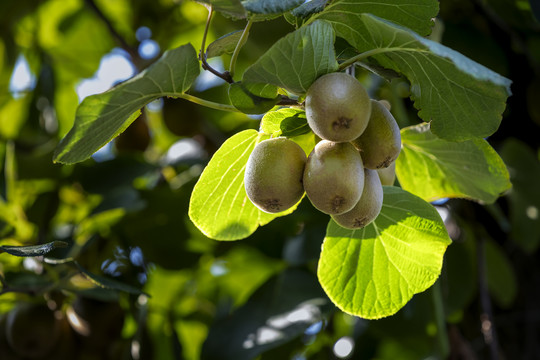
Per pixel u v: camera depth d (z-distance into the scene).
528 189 1.61
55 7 2.25
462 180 1.23
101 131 1.07
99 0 2.23
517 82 1.72
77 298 1.53
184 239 1.76
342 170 1.02
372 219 1.07
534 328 1.68
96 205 1.66
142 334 1.59
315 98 1.01
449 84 1.06
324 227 1.62
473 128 1.09
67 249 1.58
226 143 1.11
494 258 1.72
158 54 2.08
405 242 1.16
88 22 2.27
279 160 1.04
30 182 1.70
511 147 1.60
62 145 1.05
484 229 1.73
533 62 1.67
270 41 1.64
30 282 1.46
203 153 1.84
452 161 1.21
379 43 1.06
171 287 1.88
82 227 1.63
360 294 1.18
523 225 1.64
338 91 1.01
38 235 1.64
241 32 1.08
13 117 2.21
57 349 1.53
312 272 1.59
